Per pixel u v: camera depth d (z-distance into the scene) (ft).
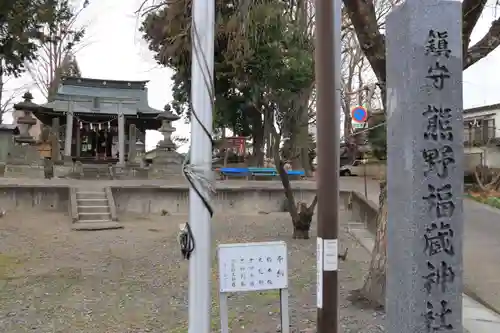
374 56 18.35
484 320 18.24
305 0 29.89
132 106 90.84
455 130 11.19
